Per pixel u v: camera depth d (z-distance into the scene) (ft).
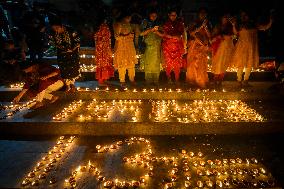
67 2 42.11
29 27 28.96
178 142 18.69
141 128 19.56
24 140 18.90
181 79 27.91
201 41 23.95
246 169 15.58
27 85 21.79
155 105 22.76
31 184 13.92
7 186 13.82
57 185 13.91
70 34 22.84
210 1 42.47
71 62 23.18
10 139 19.04
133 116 20.49
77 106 22.67
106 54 24.44
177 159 16.61
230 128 19.69
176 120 19.77
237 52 24.75
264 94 24.00
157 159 16.46
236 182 14.30
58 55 23.07
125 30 23.68
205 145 18.28
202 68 24.76
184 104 23.08
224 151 17.53
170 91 24.08
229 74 27.81
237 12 37.29
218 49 24.53
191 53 24.81
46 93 22.43
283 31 28.78
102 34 23.99
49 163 15.84
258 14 29.40
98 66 24.71
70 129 19.62
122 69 24.77
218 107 22.49
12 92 24.00
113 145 18.02
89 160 16.34
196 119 20.04
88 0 37.58
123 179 14.55
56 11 37.58
